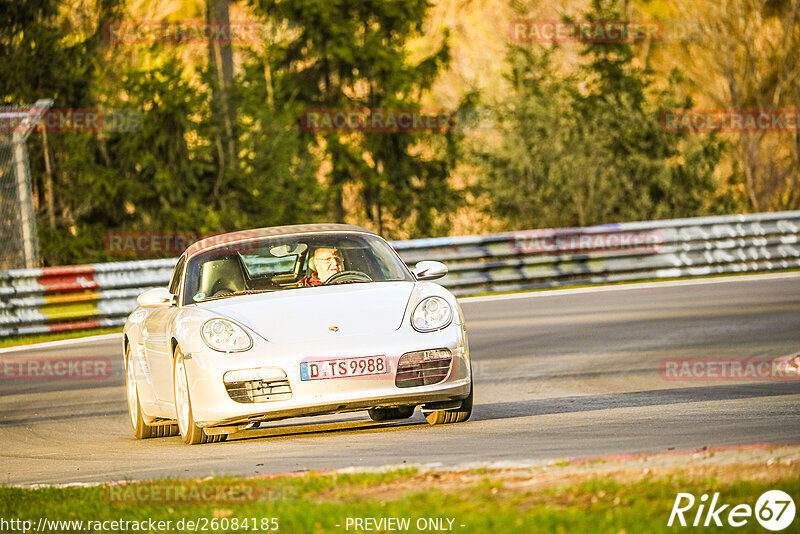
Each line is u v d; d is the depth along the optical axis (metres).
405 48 114.38
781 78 126.81
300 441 28.81
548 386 39.19
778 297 64.56
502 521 16.53
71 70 96.69
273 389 27.84
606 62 112.94
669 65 133.00
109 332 66.31
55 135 96.50
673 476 18.77
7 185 73.44
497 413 32.78
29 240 72.38
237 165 97.69
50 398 44.00
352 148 111.50
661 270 81.88
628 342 50.03
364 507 18.16
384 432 29.36
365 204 114.69
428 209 112.94
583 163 107.38
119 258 95.50
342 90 112.31
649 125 109.50
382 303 29.20
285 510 18.56
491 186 109.00
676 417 29.02
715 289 71.44
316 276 31.45
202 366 28.12
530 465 21.00
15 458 31.08
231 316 28.77
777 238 85.06
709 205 112.25
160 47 96.44
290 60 110.62
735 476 18.58
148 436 33.59
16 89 96.12
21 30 98.44
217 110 97.00
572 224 108.25
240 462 25.83
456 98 143.25
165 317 31.09
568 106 111.12
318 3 106.44
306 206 100.69
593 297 70.81
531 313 63.94
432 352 28.61
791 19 127.50
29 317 65.56
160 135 94.38
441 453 24.81
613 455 22.41
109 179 94.31
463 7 147.75
